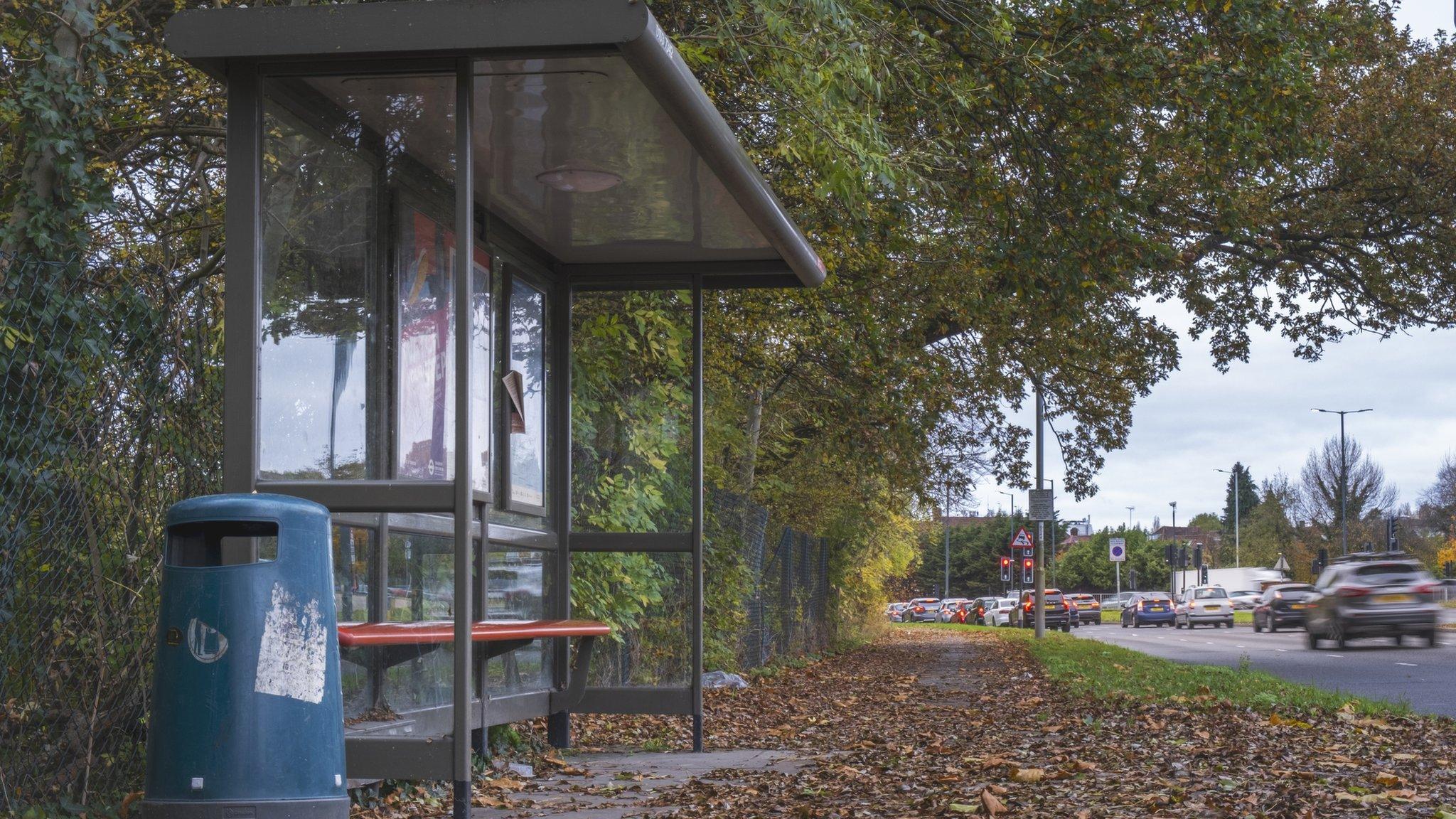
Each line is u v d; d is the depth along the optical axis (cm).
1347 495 7369
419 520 689
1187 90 1419
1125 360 2042
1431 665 2142
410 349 656
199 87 1021
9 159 869
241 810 448
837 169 952
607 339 930
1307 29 1524
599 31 533
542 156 711
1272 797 608
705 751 916
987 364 1989
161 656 461
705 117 611
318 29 550
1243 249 2259
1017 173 1505
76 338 566
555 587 907
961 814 582
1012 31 1288
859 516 2833
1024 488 2173
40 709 552
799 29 952
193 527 488
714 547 1565
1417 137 2128
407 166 646
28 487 550
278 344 587
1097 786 660
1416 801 604
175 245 973
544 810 641
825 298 1616
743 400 2016
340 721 485
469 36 543
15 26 791
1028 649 2627
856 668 2164
